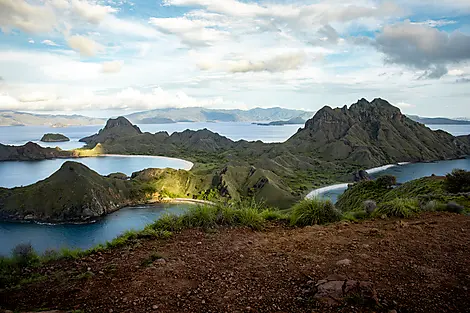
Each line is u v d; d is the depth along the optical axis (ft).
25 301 15.56
